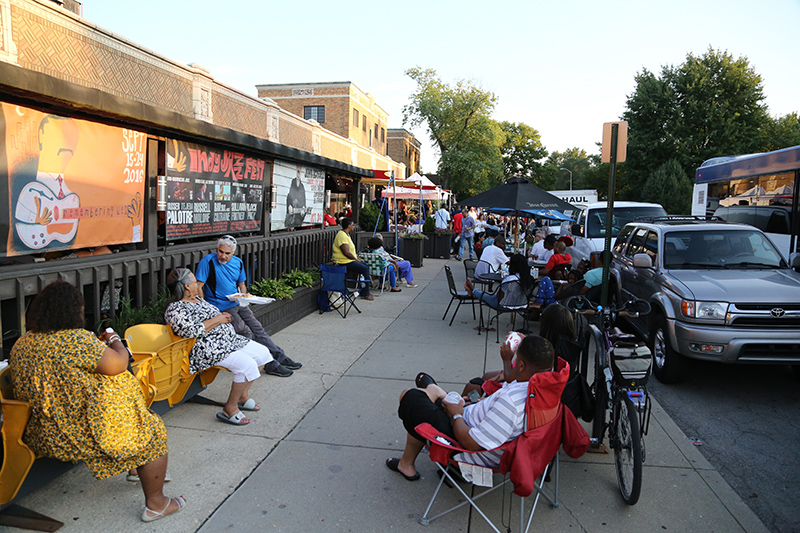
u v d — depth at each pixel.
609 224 4.50
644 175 43.66
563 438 3.40
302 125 20.03
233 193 7.48
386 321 8.82
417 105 51.47
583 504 3.62
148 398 4.01
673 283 6.14
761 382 6.34
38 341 2.99
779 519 3.53
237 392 4.68
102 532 3.16
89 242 4.94
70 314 3.02
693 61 43.09
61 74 8.52
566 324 3.92
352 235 13.15
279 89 33.28
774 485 3.99
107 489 3.64
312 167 10.56
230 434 4.52
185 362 4.54
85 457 3.03
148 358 3.95
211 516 3.35
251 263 7.89
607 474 4.03
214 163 6.93
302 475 3.88
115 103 4.56
